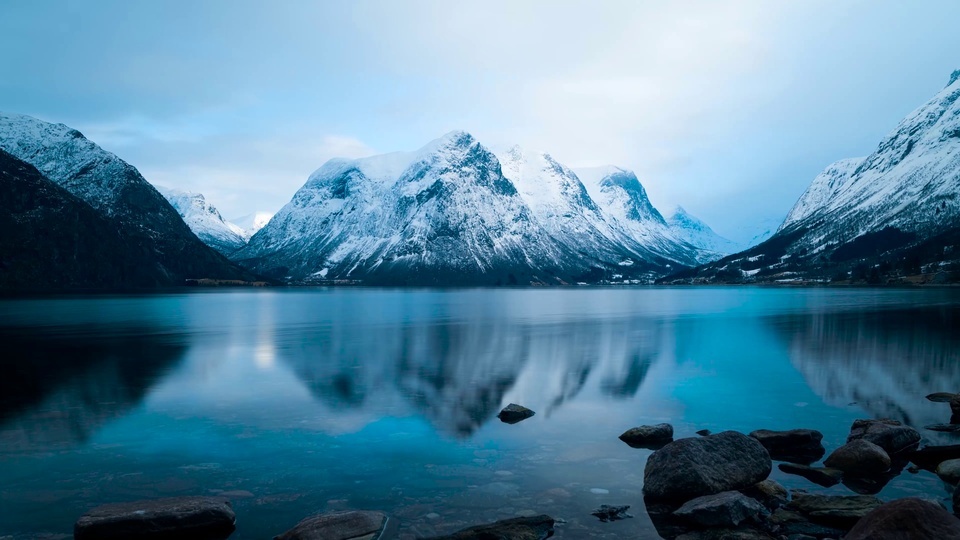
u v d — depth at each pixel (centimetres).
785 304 13662
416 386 3638
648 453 2239
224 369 4356
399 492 1844
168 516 1566
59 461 2178
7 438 2486
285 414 2905
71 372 4241
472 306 14925
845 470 2006
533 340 6334
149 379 3938
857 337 6244
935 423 2638
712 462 1853
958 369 4162
